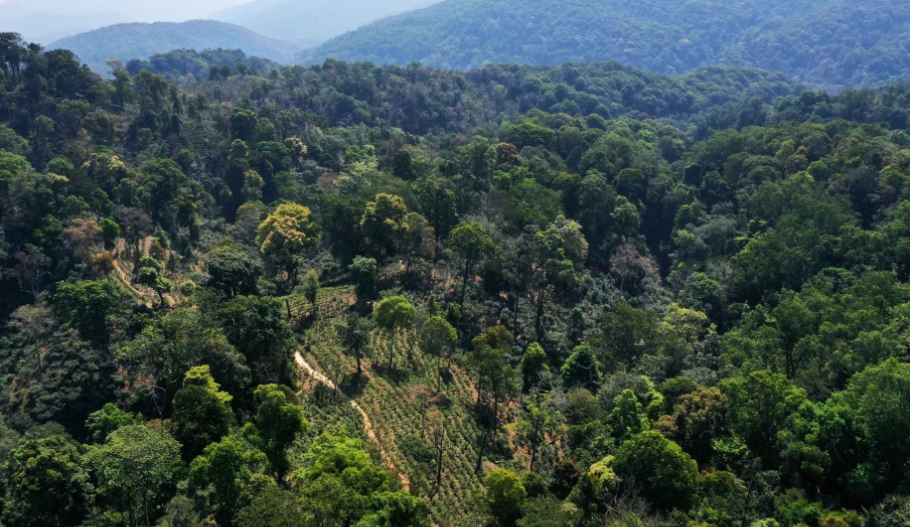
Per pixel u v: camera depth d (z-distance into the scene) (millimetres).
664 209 141375
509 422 75500
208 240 125688
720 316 103000
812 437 54844
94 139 142500
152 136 152375
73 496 53094
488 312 98625
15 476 52656
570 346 95562
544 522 50281
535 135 169875
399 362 83812
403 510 49250
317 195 137500
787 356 76438
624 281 119688
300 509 46688
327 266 110688
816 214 108000
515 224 117250
